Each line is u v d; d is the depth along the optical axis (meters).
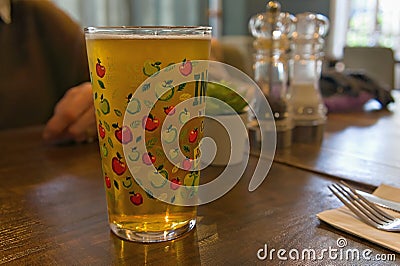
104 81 0.31
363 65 1.92
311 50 0.74
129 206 0.33
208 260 0.31
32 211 0.42
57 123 0.68
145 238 0.34
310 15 0.77
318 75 0.75
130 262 0.31
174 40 0.31
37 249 0.34
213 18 3.18
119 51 0.30
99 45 0.31
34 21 1.19
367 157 0.59
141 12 2.80
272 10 0.70
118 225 0.34
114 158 0.33
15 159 0.60
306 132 0.70
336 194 0.42
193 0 3.07
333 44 3.30
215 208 0.41
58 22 1.19
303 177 0.51
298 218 0.39
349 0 3.27
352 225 0.36
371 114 0.91
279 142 0.63
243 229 0.37
